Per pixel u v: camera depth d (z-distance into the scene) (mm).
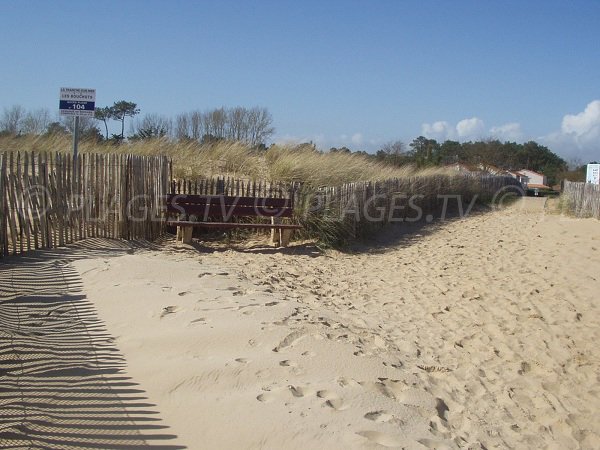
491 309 8109
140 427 3656
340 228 12727
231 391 4207
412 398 4492
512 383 5566
